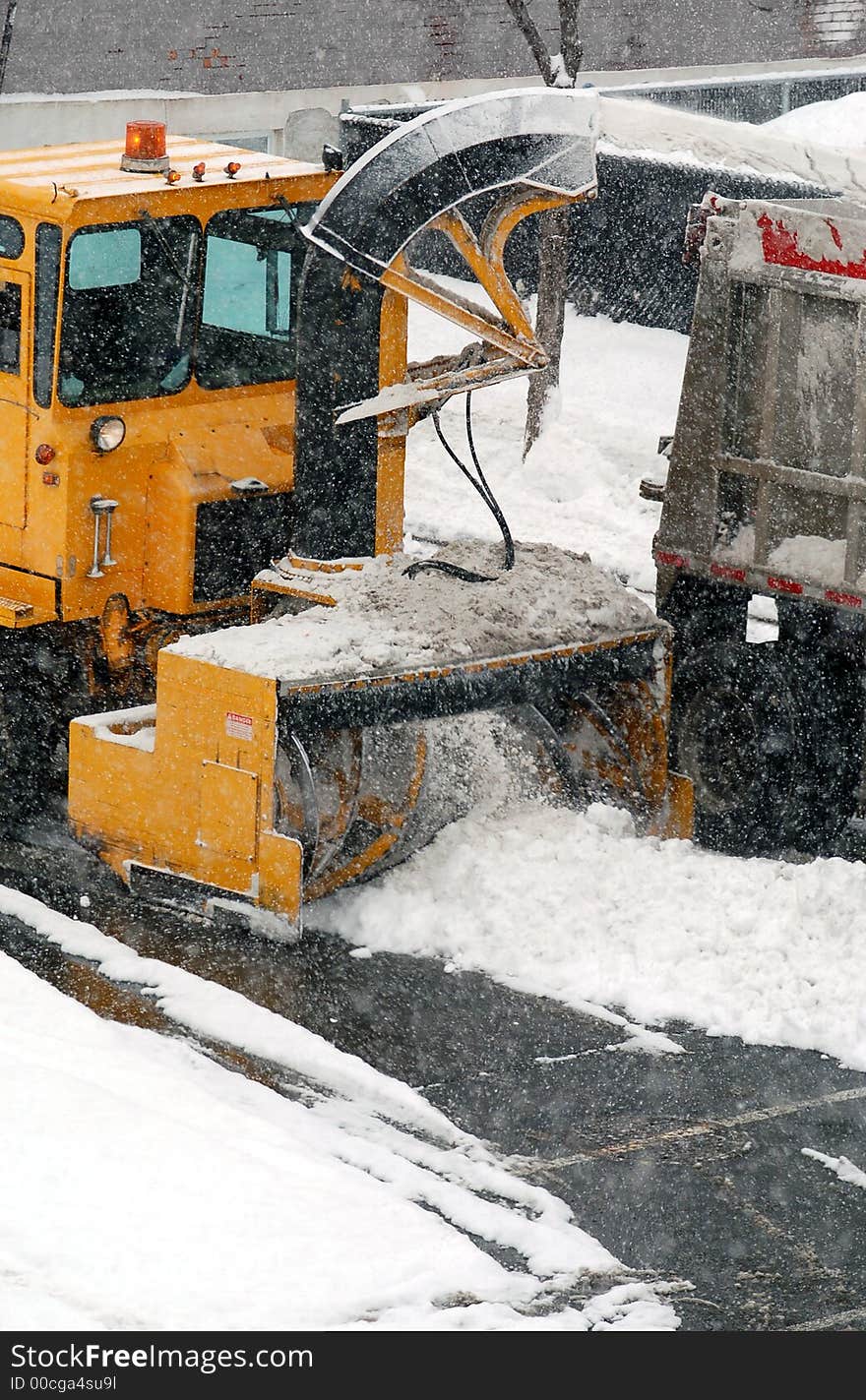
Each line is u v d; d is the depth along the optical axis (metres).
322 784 12.00
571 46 23.80
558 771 13.56
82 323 12.70
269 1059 10.45
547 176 12.57
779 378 13.27
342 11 35.81
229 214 13.36
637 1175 9.45
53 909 12.34
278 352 13.88
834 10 42.03
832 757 13.83
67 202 12.42
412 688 11.98
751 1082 10.41
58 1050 9.99
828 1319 8.23
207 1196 8.58
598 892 12.10
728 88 33.91
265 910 11.77
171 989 11.16
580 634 12.92
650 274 29.81
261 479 13.52
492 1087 10.30
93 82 33.12
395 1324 7.79
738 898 11.95
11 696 13.56
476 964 11.67
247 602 13.70
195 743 11.86
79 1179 8.63
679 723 14.05
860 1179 9.46
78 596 13.02
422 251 32.62
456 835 12.66
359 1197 8.76
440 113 12.45
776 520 13.55
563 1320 8.02
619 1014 11.16
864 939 11.52
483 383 12.91
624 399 26.27
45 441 12.77
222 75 34.62
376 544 13.45
